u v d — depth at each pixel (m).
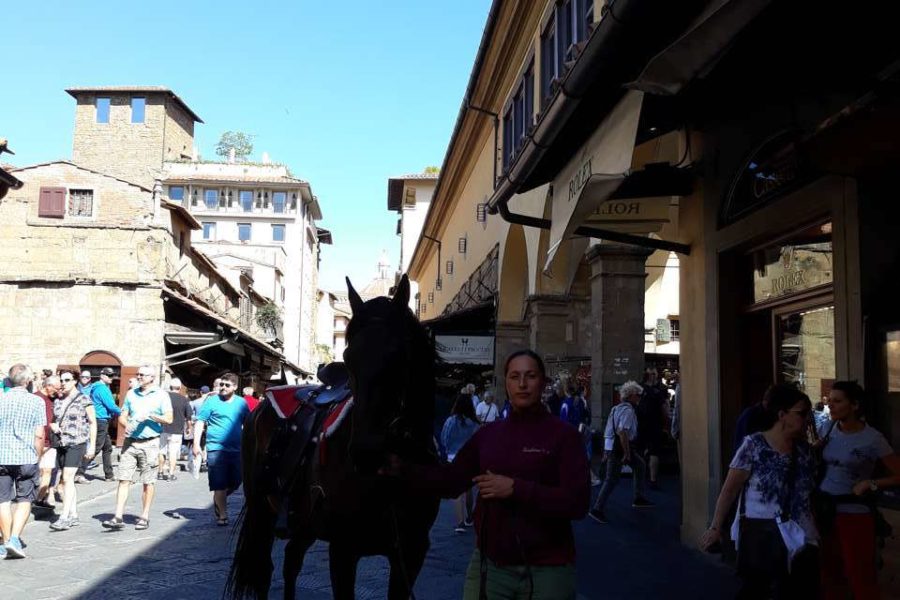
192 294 31.45
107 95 62.03
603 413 13.70
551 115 6.87
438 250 42.75
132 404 10.04
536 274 17.62
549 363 17.39
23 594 6.71
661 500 12.41
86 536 9.45
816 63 6.07
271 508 5.86
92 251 26.27
